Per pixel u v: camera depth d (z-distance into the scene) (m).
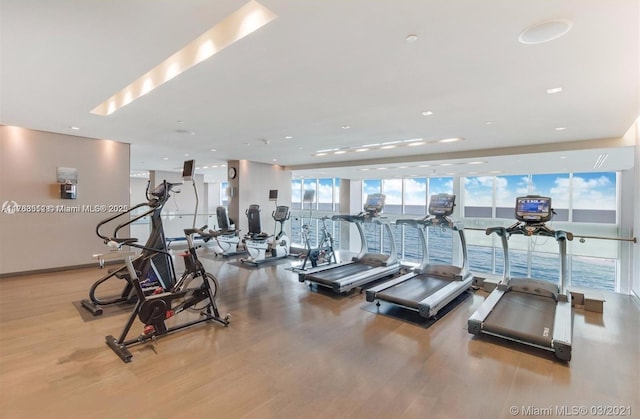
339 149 6.91
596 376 2.59
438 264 5.26
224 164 10.01
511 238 5.94
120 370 2.60
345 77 2.88
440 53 2.40
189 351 2.93
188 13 1.91
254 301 4.43
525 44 2.23
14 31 2.12
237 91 3.26
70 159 5.84
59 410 2.10
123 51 2.43
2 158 5.20
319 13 1.88
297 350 2.98
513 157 6.36
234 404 2.19
